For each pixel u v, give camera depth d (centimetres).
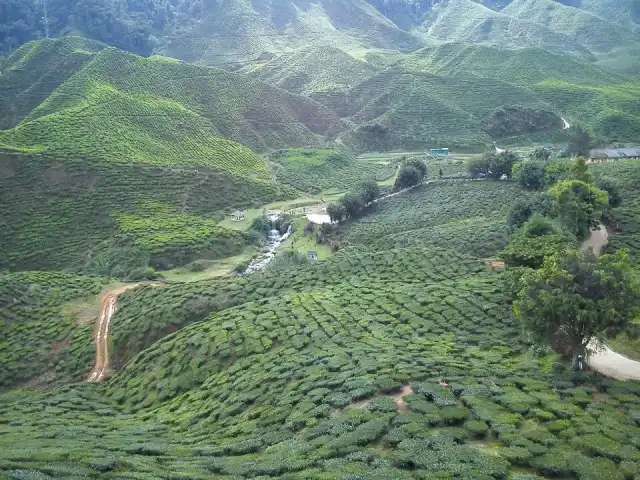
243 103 15212
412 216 8719
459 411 2489
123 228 8756
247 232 9188
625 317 2881
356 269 5412
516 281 3966
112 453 2661
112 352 5066
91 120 11469
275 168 12781
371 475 2011
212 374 3962
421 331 3834
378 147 15188
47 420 3519
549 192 6331
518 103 15988
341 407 2758
